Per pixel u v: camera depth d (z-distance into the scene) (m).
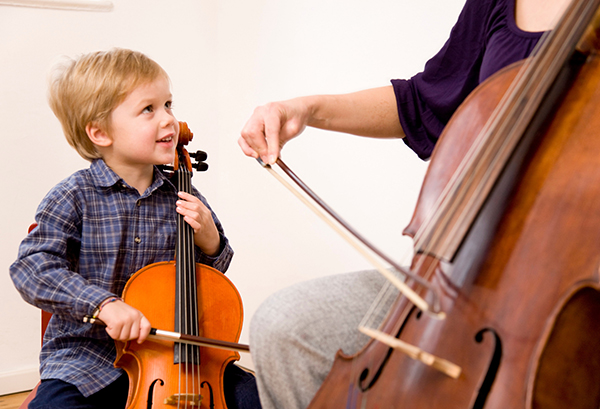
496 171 0.64
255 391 1.13
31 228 1.24
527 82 0.69
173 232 1.32
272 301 0.75
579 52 0.69
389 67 1.86
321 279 0.82
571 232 0.57
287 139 0.98
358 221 1.95
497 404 0.50
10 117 2.15
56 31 2.25
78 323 1.15
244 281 2.57
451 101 1.08
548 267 0.55
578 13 0.71
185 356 1.01
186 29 2.65
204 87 2.73
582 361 0.54
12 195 2.17
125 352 1.02
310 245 2.16
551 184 0.61
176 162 1.35
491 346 0.52
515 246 0.58
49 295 1.06
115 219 1.25
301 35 2.24
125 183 1.27
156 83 1.27
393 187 1.82
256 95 2.50
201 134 2.73
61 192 1.20
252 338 0.74
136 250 1.27
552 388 0.51
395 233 1.80
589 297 0.53
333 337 0.74
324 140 2.11
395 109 1.16
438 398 0.51
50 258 1.11
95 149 1.31
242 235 2.59
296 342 0.71
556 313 0.50
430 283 0.59
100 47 2.38
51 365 1.11
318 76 2.16
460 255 0.59
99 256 1.21
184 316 1.06
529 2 0.96
